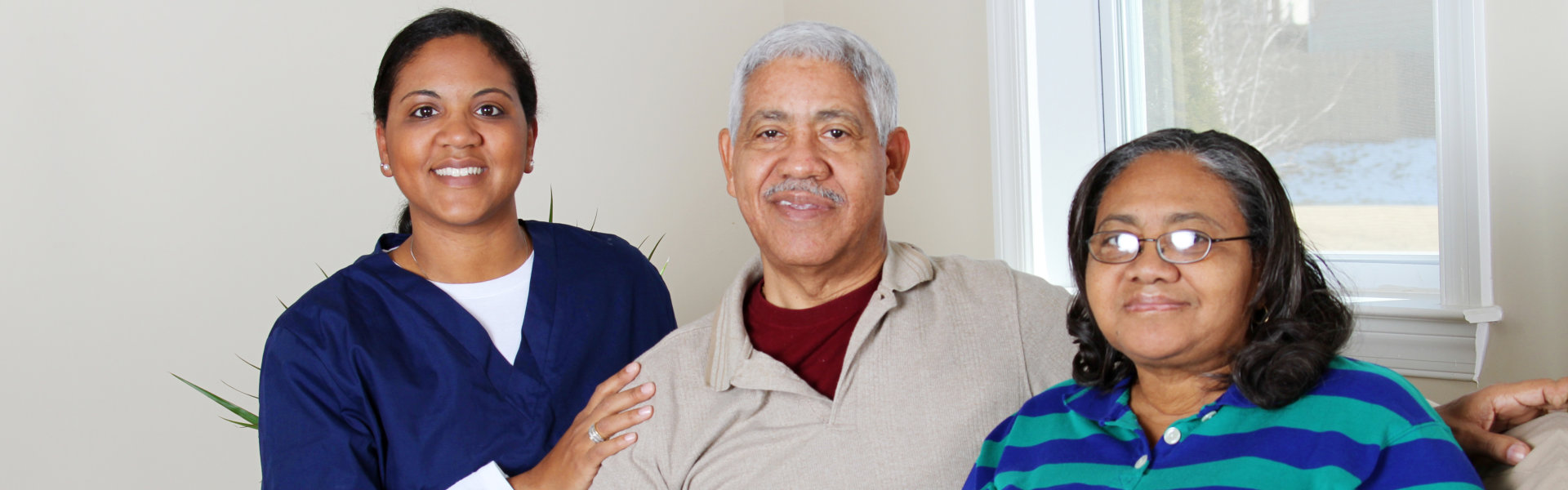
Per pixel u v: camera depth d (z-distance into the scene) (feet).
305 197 8.59
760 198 4.36
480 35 5.30
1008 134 9.04
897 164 4.70
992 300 4.45
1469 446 3.44
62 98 7.50
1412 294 7.27
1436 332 6.59
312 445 4.94
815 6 11.21
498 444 5.23
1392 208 7.39
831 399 4.35
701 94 11.10
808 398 4.30
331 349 5.06
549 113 9.86
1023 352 4.37
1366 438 3.08
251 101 8.29
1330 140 7.68
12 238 7.32
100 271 7.66
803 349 4.44
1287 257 3.39
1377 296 7.35
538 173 9.79
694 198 11.07
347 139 8.82
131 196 7.77
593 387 5.65
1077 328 3.90
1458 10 6.36
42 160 7.43
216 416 8.20
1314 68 7.71
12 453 7.34
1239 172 3.40
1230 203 3.38
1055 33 8.97
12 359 7.33
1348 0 7.47
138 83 7.78
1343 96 7.57
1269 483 3.11
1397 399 3.15
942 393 4.25
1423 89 7.11
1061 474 3.65
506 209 5.55
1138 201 3.43
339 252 8.79
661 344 4.76
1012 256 9.11
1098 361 3.86
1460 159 6.44
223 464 8.25
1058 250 9.09
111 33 7.68
